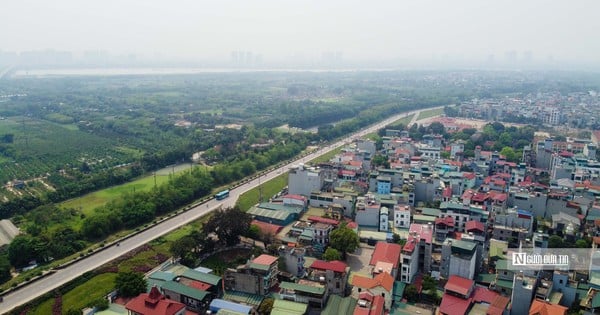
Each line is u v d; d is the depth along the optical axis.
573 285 145.75
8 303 146.62
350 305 135.00
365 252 186.12
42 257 175.75
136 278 149.75
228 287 151.62
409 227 195.00
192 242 173.75
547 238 171.75
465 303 136.62
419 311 141.88
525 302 135.88
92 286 157.38
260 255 167.62
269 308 136.38
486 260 172.12
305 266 167.00
